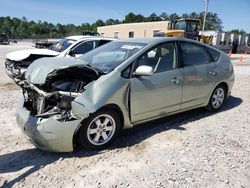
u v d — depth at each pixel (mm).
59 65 3639
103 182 3125
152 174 3295
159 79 4344
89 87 3666
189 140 4266
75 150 3865
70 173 3295
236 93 7570
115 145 4070
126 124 4117
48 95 3533
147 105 4270
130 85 3992
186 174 3305
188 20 22641
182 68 4723
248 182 3180
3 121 4961
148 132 4578
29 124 3551
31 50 8359
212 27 86000
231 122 5137
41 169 3373
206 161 3619
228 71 5727
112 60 4270
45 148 3557
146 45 4359
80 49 8578
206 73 5164
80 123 3578
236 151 3928
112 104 3830
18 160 3588
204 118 5328
